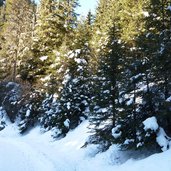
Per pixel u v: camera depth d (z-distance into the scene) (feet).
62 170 69.97
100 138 80.02
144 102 69.21
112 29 82.33
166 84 67.82
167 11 69.05
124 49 79.97
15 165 71.82
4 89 165.78
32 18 194.80
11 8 188.14
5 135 143.02
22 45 175.63
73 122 111.86
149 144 65.31
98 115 84.23
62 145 101.14
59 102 111.45
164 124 68.49
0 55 182.60
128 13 114.83
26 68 153.99
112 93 78.28
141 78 69.62
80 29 124.36
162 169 56.44
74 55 114.83
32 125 139.13
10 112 156.46
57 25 151.33
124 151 73.67
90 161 78.13
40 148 98.32
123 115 70.03
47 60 142.72
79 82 110.01
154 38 68.08
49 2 156.46
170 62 66.39
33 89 143.23
